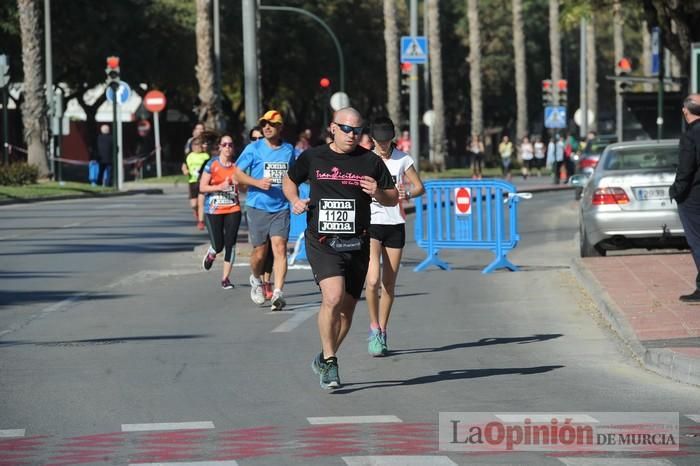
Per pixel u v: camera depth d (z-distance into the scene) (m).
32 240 48.28
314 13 143.88
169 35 123.50
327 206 19.44
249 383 20.23
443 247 38.16
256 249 29.53
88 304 30.41
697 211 26.86
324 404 18.53
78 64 121.75
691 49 49.34
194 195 48.28
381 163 19.59
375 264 22.73
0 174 83.56
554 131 107.12
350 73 150.38
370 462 14.83
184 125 157.38
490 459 15.02
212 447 15.66
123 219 60.03
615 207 36.44
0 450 15.58
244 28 44.84
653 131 77.25
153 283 34.91
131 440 16.12
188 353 23.19
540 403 18.55
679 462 14.92
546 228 57.06
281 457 15.08
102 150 93.31
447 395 19.19
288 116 181.25
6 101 85.62
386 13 122.19
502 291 32.50
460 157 183.75
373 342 22.72
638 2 56.22
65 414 17.86
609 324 26.58
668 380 20.48
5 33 110.44
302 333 25.61
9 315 28.47
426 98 130.12
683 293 28.92
